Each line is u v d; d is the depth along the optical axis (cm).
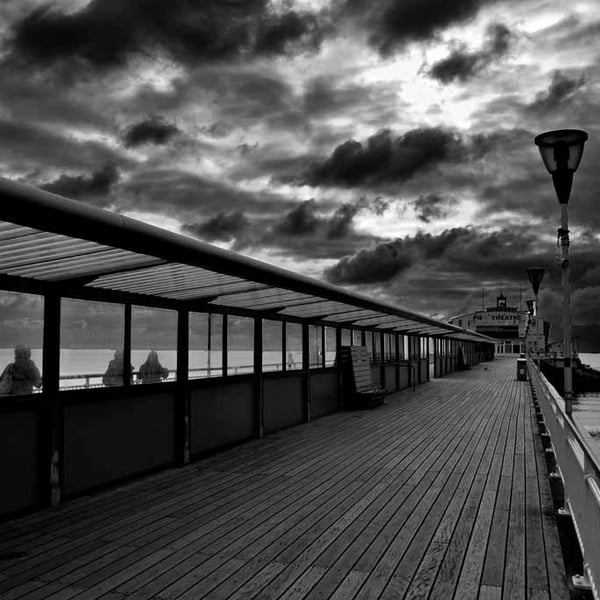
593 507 343
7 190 304
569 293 602
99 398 633
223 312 881
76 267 511
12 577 406
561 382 5069
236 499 609
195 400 810
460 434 1044
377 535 497
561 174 598
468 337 3170
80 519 534
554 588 389
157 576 408
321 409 1301
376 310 1112
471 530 510
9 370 532
